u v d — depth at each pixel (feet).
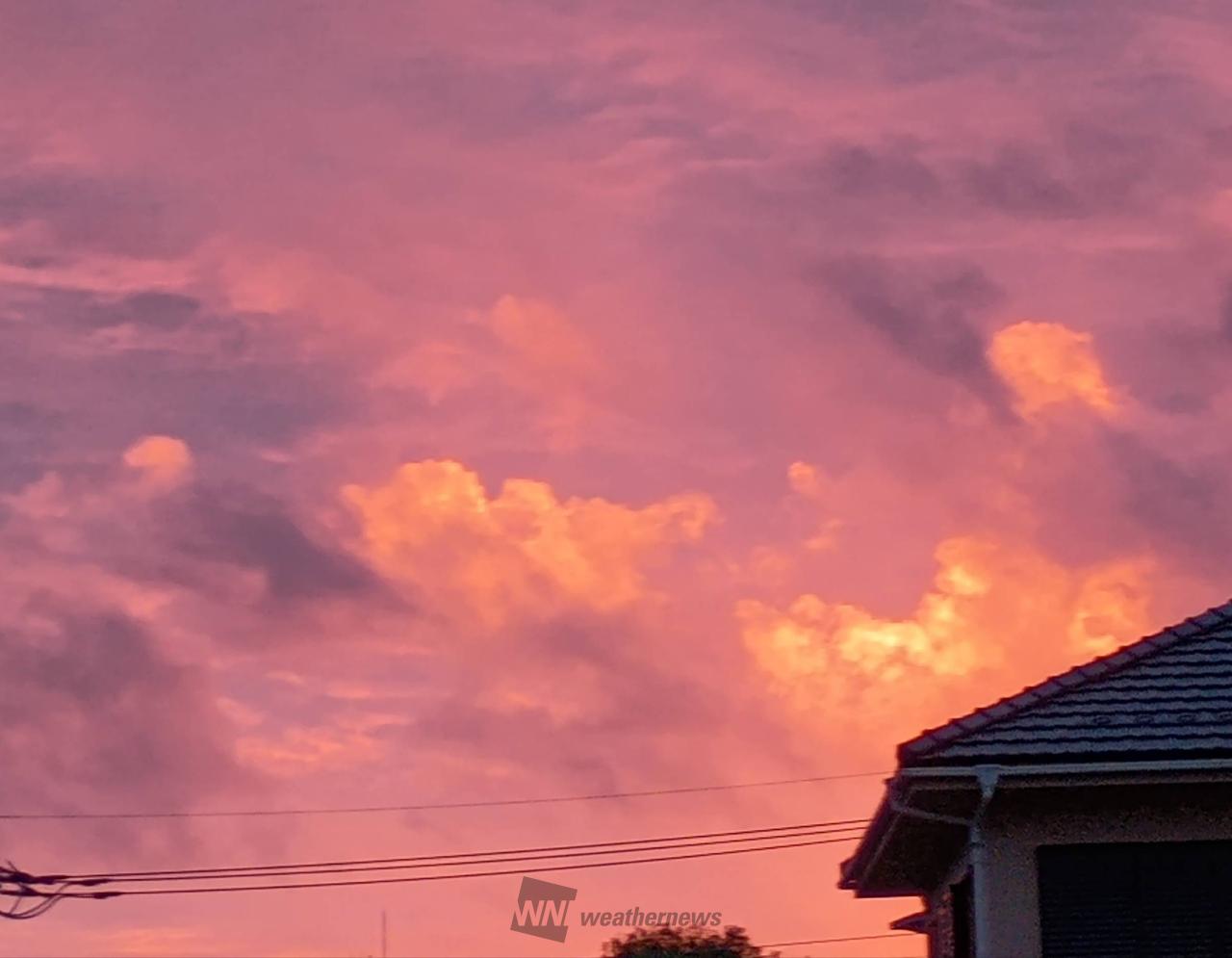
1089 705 55.57
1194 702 55.21
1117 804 54.70
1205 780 53.01
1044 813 54.90
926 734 55.01
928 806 55.52
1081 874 54.49
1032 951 53.62
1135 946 53.67
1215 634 58.18
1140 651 57.57
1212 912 53.83
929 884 71.56
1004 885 54.19
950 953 67.21
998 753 53.62
